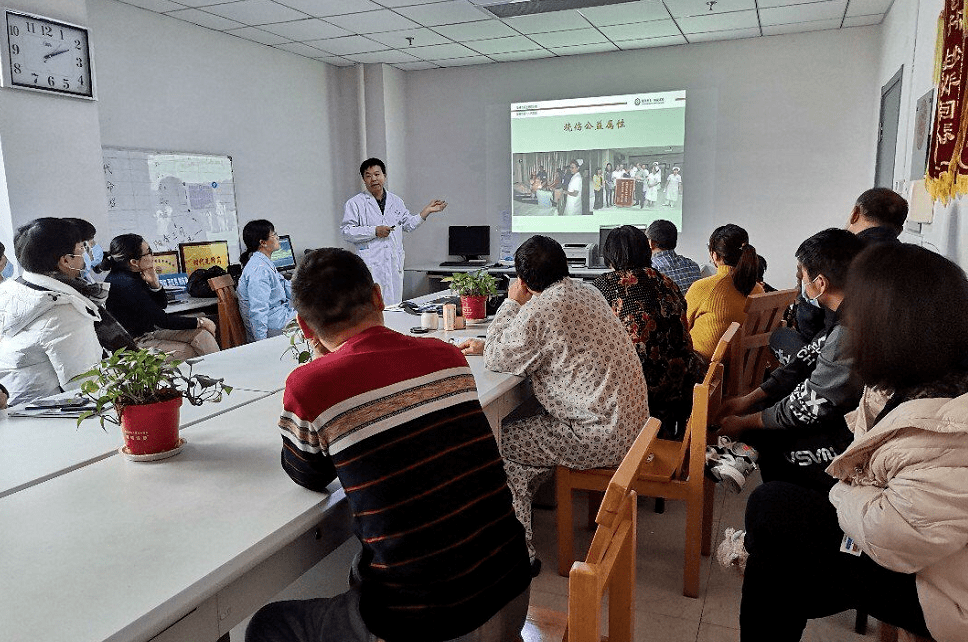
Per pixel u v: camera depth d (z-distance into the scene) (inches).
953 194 99.0
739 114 227.0
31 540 41.4
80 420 53.6
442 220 271.6
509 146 257.1
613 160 244.7
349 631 40.8
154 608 34.0
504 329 86.7
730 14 192.2
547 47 228.5
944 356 40.0
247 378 83.1
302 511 45.0
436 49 228.2
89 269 140.2
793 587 52.7
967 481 37.6
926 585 41.2
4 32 124.3
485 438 43.8
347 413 40.2
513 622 42.6
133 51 173.2
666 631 74.0
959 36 98.0
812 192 222.4
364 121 255.3
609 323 79.0
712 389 87.2
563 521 84.0
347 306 44.6
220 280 144.1
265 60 218.2
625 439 77.7
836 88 213.8
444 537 39.4
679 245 242.2
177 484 49.9
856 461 44.8
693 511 78.4
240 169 210.5
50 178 135.6
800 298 95.9
